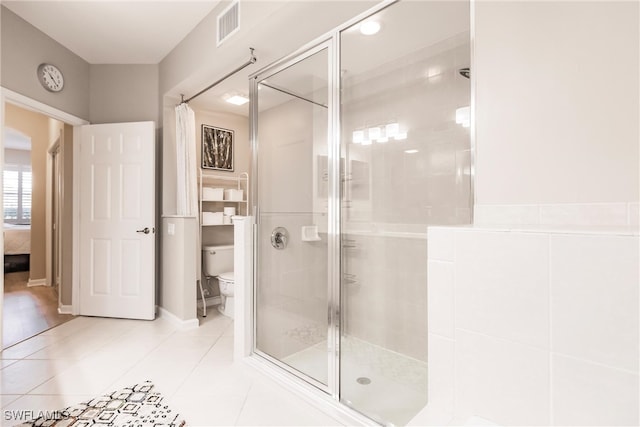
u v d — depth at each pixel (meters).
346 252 1.85
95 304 3.25
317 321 1.90
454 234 0.84
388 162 1.83
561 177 0.99
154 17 2.58
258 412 1.70
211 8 2.46
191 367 2.19
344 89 1.85
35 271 4.72
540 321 0.70
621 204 0.90
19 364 2.21
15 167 7.62
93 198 3.28
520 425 0.73
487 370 0.78
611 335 0.62
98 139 3.28
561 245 0.68
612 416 0.62
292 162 2.10
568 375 0.67
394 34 1.75
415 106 1.74
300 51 2.04
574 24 0.98
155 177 3.33
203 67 2.60
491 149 1.13
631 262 0.60
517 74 1.08
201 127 3.66
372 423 1.54
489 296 0.78
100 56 3.24
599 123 0.94
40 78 2.80
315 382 1.85
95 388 1.91
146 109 3.36
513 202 1.08
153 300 3.16
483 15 1.16
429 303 0.90
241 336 2.19
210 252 3.50
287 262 2.09
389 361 1.81
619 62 0.91
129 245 3.20
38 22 2.67
